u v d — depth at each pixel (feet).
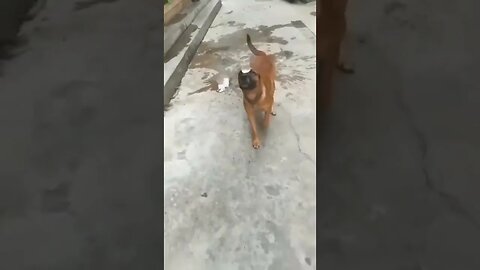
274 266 4.88
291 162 6.81
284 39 13.48
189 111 8.82
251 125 7.35
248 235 5.37
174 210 5.86
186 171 6.73
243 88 7.02
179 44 12.27
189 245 5.24
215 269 4.90
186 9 15.15
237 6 18.67
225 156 7.11
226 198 6.08
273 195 6.07
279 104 8.71
